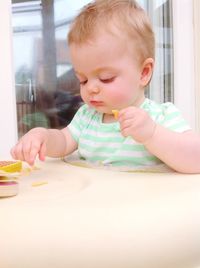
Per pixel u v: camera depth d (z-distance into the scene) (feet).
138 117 1.15
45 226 0.71
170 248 0.73
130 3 1.43
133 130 1.15
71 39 1.33
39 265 0.68
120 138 1.37
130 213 0.75
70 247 0.69
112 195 0.86
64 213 0.74
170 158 1.16
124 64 1.30
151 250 0.71
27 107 2.57
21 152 1.21
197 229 0.78
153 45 1.43
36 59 2.60
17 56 2.52
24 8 2.52
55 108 2.68
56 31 2.67
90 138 1.45
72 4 2.72
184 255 0.75
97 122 1.47
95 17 1.33
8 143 2.30
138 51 1.34
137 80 1.36
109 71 1.29
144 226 0.73
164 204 0.79
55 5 2.65
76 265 0.68
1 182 0.91
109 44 1.27
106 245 0.70
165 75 3.20
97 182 1.02
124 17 1.34
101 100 1.33
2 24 2.24
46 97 2.65
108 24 1.30
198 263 0.78
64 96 2.71
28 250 0.69
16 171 1.15
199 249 0.78
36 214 0.74
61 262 0.68
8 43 2.26
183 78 3.23
